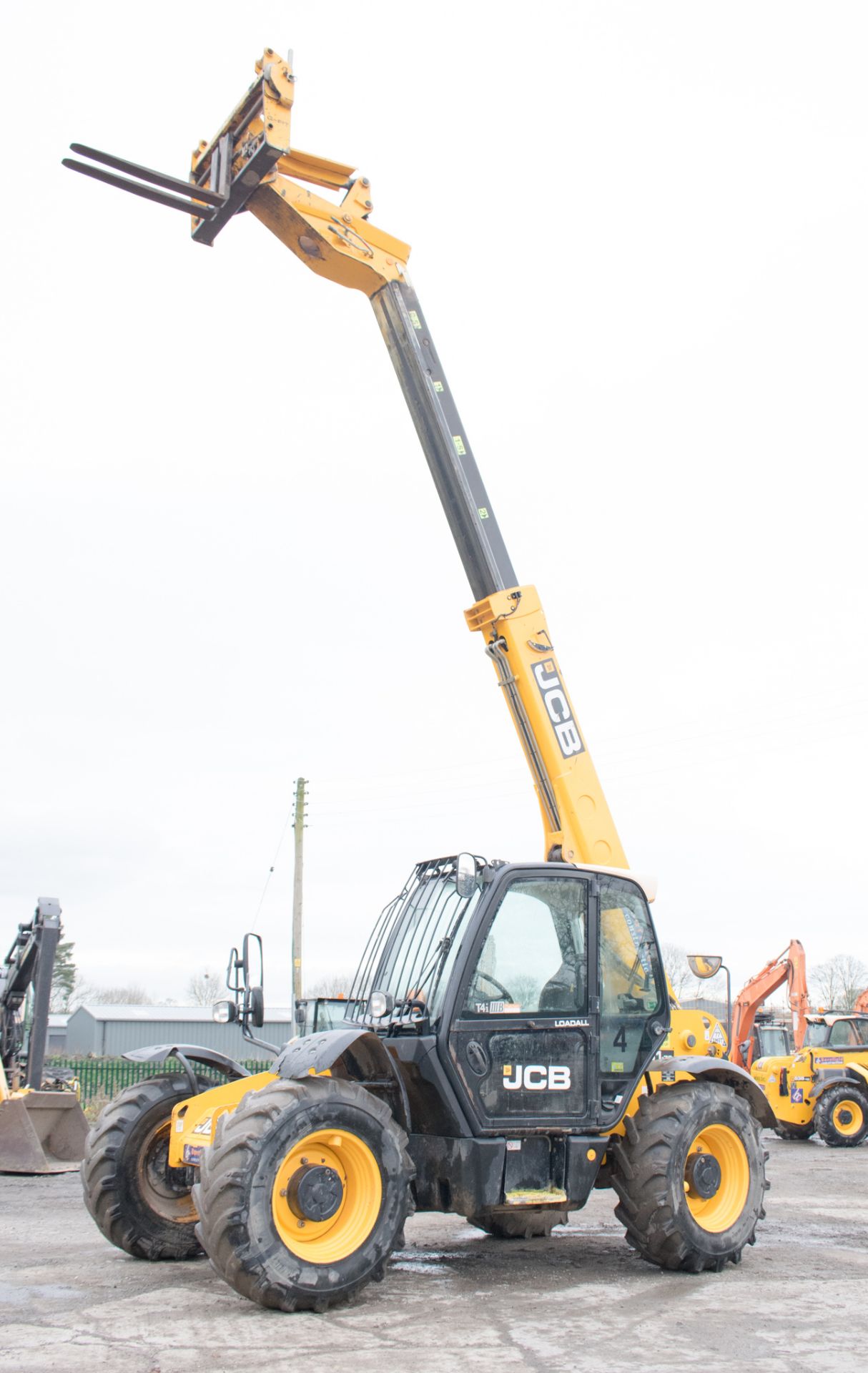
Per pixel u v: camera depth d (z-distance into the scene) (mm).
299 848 30031
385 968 7234
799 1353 5012
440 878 7184
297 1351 4906
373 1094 6672
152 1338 5109
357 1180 5855
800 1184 11867
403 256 8273
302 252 8070
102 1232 6977
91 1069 26891
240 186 7707
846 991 48219
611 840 7652
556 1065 6504
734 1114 6984
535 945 6641
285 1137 5598
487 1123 6242
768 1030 23109
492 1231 7918
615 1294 6109
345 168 8109
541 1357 4887
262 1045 7070
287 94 7598
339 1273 5594
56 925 14367
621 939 7016
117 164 7484
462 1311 5680
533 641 7812
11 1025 14805
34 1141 11750
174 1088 7113
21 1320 5453
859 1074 17641
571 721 7789
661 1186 6586
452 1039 6242
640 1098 6953
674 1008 9766
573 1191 6414
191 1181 7066
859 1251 7605
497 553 7895
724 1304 5930
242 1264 5410
